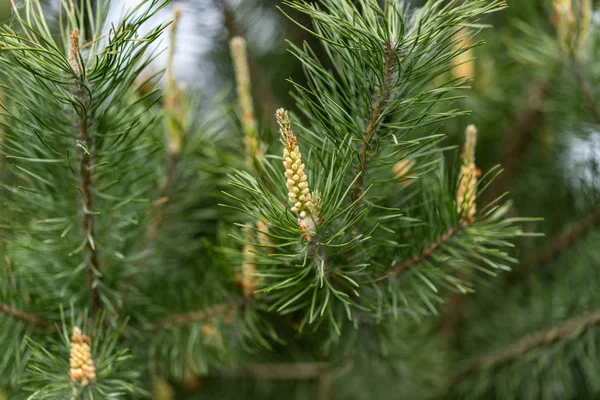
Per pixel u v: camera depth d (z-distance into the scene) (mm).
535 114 972
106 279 766
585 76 867
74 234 763
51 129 690
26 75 688
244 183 667
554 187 994
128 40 644
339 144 688
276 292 759
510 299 938
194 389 994
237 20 1013
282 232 691
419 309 740
